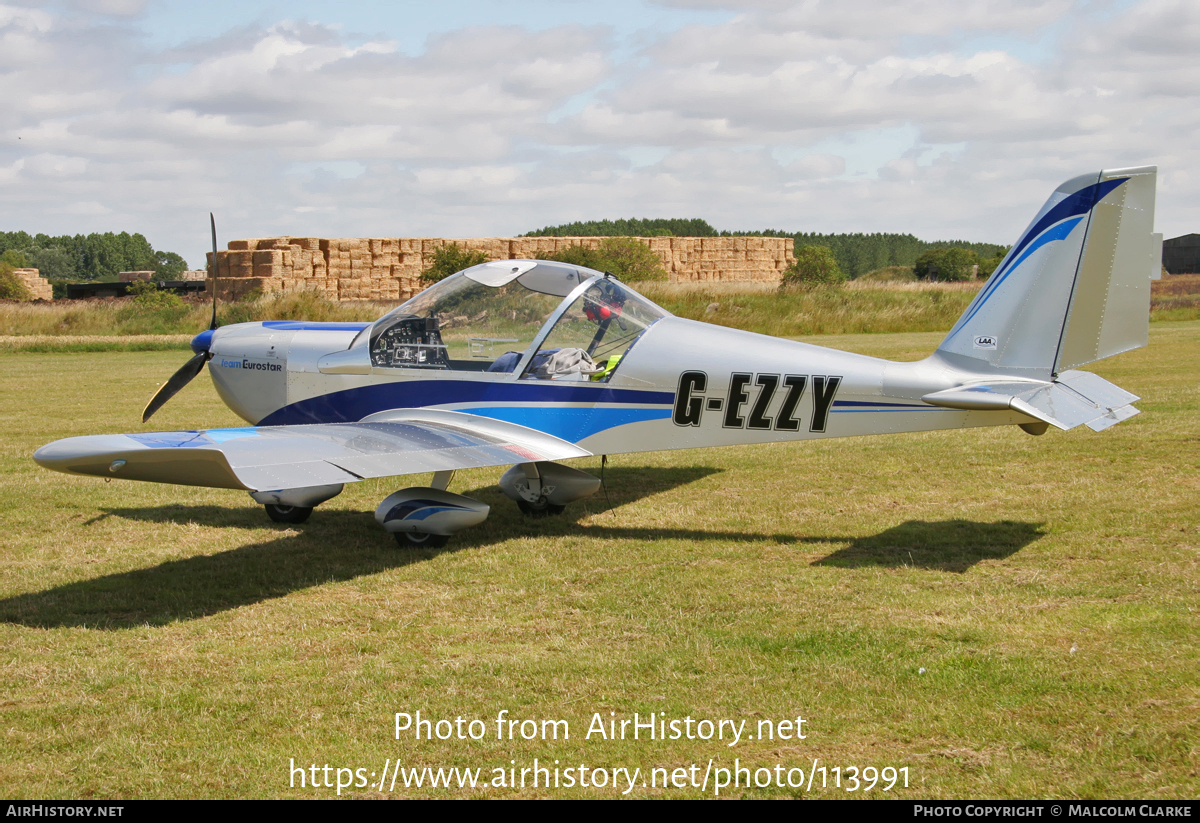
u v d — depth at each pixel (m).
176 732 3.24
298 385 6.77
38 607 4.62
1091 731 3.09
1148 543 5.27
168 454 4.08
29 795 2.85
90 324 27.38
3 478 7.93
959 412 5.21
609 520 6.36
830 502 6.70
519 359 6.04
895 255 124.38
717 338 5.77
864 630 4.04
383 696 3.49
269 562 5.42
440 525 5.63
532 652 3.90
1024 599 4.41
